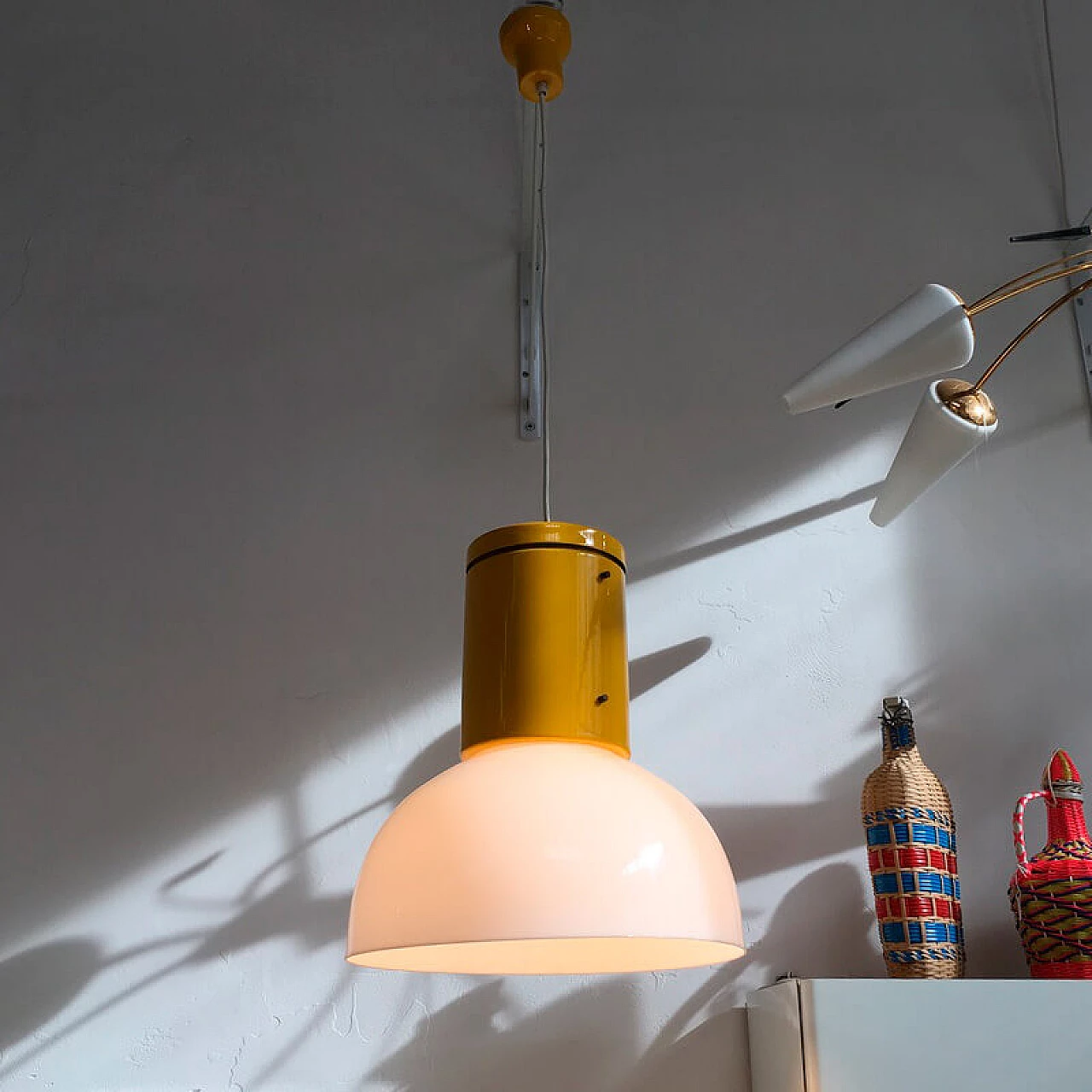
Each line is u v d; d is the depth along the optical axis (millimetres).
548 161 2320
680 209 2303
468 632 1127
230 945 1815
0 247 2238
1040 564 2104
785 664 2010
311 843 1877
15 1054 1747
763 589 2055
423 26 2439
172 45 2410
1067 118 2379
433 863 914
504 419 2146
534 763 992
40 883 1839
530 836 907
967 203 2340
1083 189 2295
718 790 1927
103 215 2275
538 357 2170
